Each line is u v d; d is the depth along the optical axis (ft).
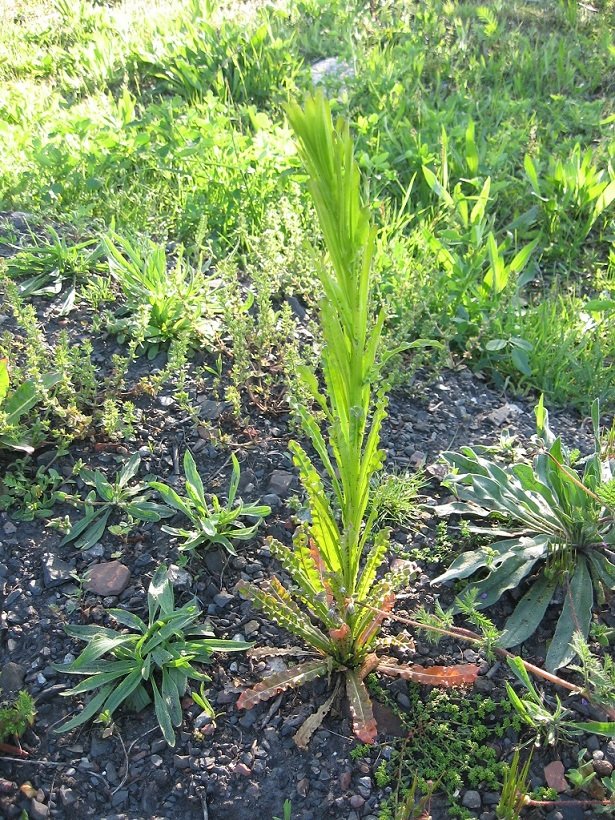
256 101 4.48
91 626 1.77
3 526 1.96
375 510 1.60
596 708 1.66
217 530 1.94
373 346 1.40
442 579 1.86
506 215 3.55
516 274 2.76
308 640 1.66
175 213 3.20
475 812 1.53
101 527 1.96
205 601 1.85
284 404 2.31
